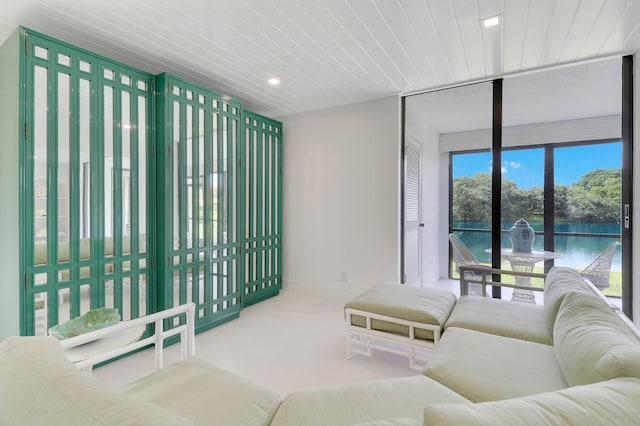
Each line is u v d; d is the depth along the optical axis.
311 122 4.17
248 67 2.85
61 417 0.60
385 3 1.92
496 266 3.23
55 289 2.12
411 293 2.50
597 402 0.62
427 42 2.40
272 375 2.17
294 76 3.06
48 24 2.14
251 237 3.81
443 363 1.45
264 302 3.87
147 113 2.63
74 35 2.29
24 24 2.12
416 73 2.99
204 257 3.01
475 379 1.32
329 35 2.31
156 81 2.68
